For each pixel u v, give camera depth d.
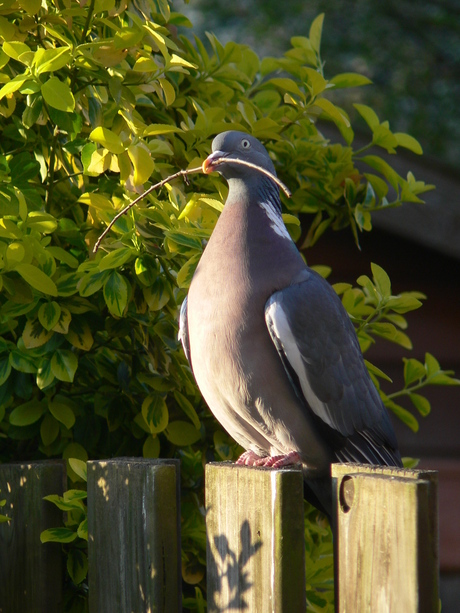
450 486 9.35
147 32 4.68
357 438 5.10
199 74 6.05
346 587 3.10
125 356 4.96
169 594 3.60
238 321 4.58
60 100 4.38
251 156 4.90
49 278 4.35
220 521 3.51
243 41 21.70
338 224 6.57
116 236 4.93
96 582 3.93
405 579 2.83
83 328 4.79
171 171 5.55
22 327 5.02
